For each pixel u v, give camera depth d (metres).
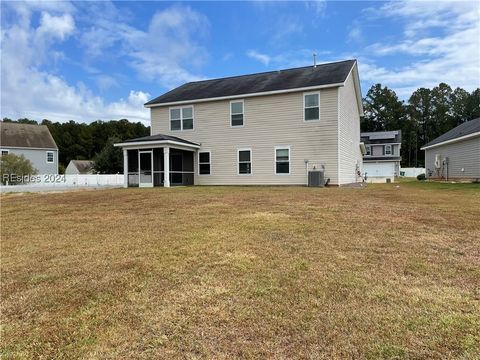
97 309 2.70
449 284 2.96
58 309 2.75
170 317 2.50
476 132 17.14
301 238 4.62
